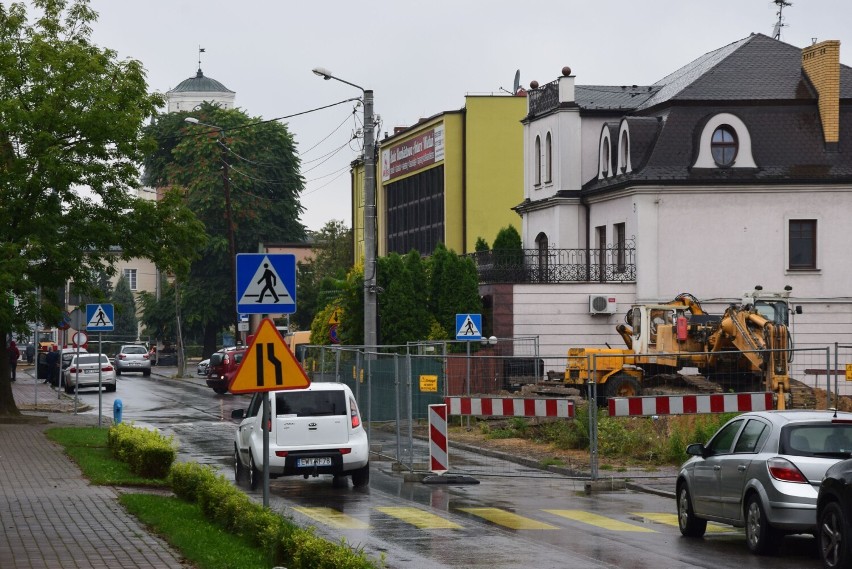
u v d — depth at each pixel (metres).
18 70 44.66
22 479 27.05
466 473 30.69
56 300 46.38
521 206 67.62
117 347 132.00
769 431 18.95
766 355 39.66
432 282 58.38
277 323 101.00
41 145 44.12
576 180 63.38
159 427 46.12
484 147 79.19
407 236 88.38
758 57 61.56
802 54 60.72
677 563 17.73
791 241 57.78
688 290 57.47
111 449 32.47
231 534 18.28
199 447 38.12
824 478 16.88
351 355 40.84
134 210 46.19
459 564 17.56
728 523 19.58
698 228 57.53
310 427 27.52
